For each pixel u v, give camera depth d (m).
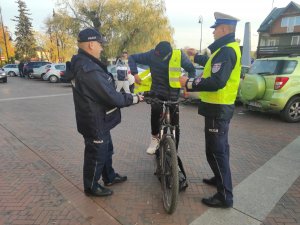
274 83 7.34
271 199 3.43
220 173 3.17
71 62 3.11
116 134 6.21
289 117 7.43
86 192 3.50
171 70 3.94
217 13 2.96
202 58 3.94
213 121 3.07
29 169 4.27
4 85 19.56
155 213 3.14
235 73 2.97
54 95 13.58
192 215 3.10
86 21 28.38
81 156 4.81
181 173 3.60
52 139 5.82
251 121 7.58
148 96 3.58
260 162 4.60
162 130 3.51
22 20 54.62
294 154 4.97
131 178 3.99
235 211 3.17
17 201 3.37
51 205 3.30
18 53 54.75
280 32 41.78
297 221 3.00
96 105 3.07
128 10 27.67
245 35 12.72
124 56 11.41
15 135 6.10
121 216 3.09
